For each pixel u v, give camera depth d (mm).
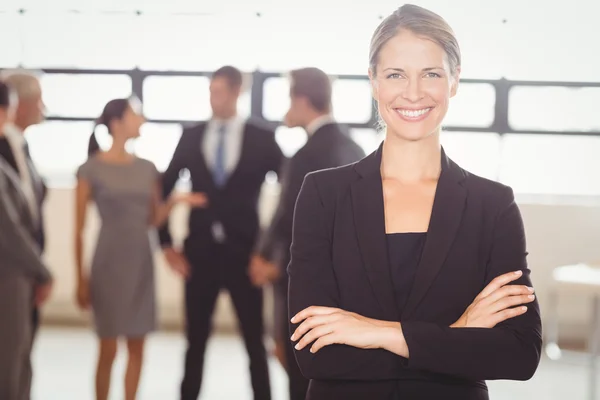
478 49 6688
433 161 1539
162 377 5309
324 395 1512
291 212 3576
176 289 6934
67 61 7035
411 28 1491
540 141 6730
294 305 1546
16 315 3016
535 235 6676
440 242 1486
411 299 1483
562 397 4922
